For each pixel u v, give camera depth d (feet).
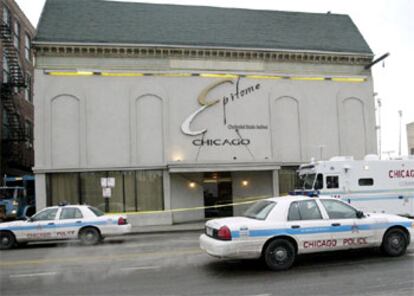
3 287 24.62
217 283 23.73
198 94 71.20
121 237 51.11
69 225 42.96
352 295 20.54
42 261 33.47
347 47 78.69
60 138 66.39
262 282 23.58
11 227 42.01
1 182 83.71
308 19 85.71
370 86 78.79
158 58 70.49
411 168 57.41
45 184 64.80
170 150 69.46
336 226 27.61
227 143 71.61
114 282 24.98
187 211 70.64
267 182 73.36
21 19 99.14
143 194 68.03
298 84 75.66
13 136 87.10
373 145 77.61
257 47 73.56
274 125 73.72
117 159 67.82
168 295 21.57
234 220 27.37
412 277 23.80
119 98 68.80
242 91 73.05
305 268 26.73
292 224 26.76
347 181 54.95
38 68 66.33
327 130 76.02
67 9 73.51
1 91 85.66
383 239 29.14
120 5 77.82
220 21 79.56
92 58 68.23
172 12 79.46
